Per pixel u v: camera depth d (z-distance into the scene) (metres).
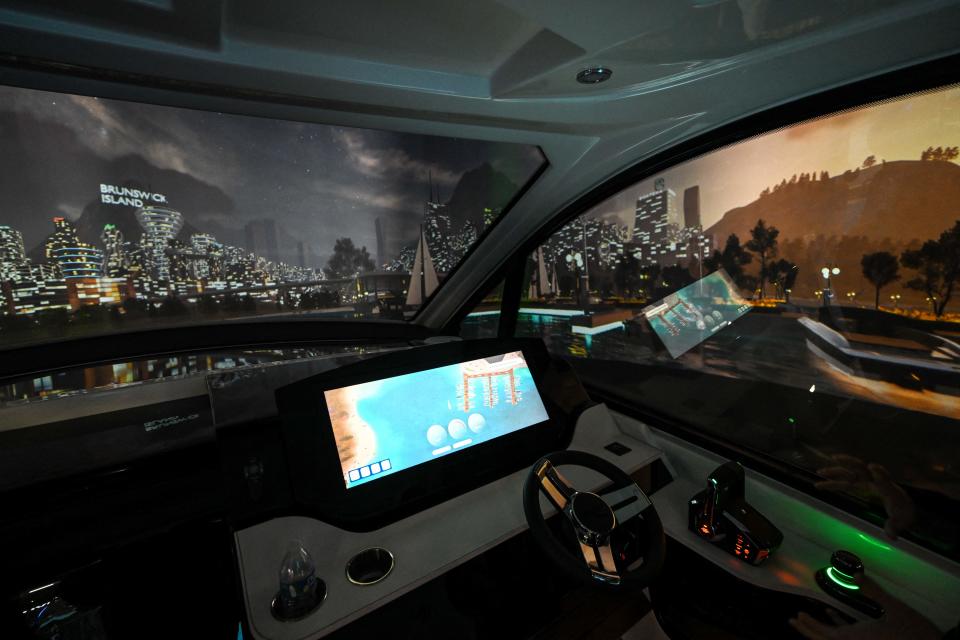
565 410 1.69
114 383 1.60
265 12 0.87
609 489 1.39
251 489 1.16
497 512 1.26
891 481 1.21
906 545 1.12
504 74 1.16
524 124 1.45
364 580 1.01
